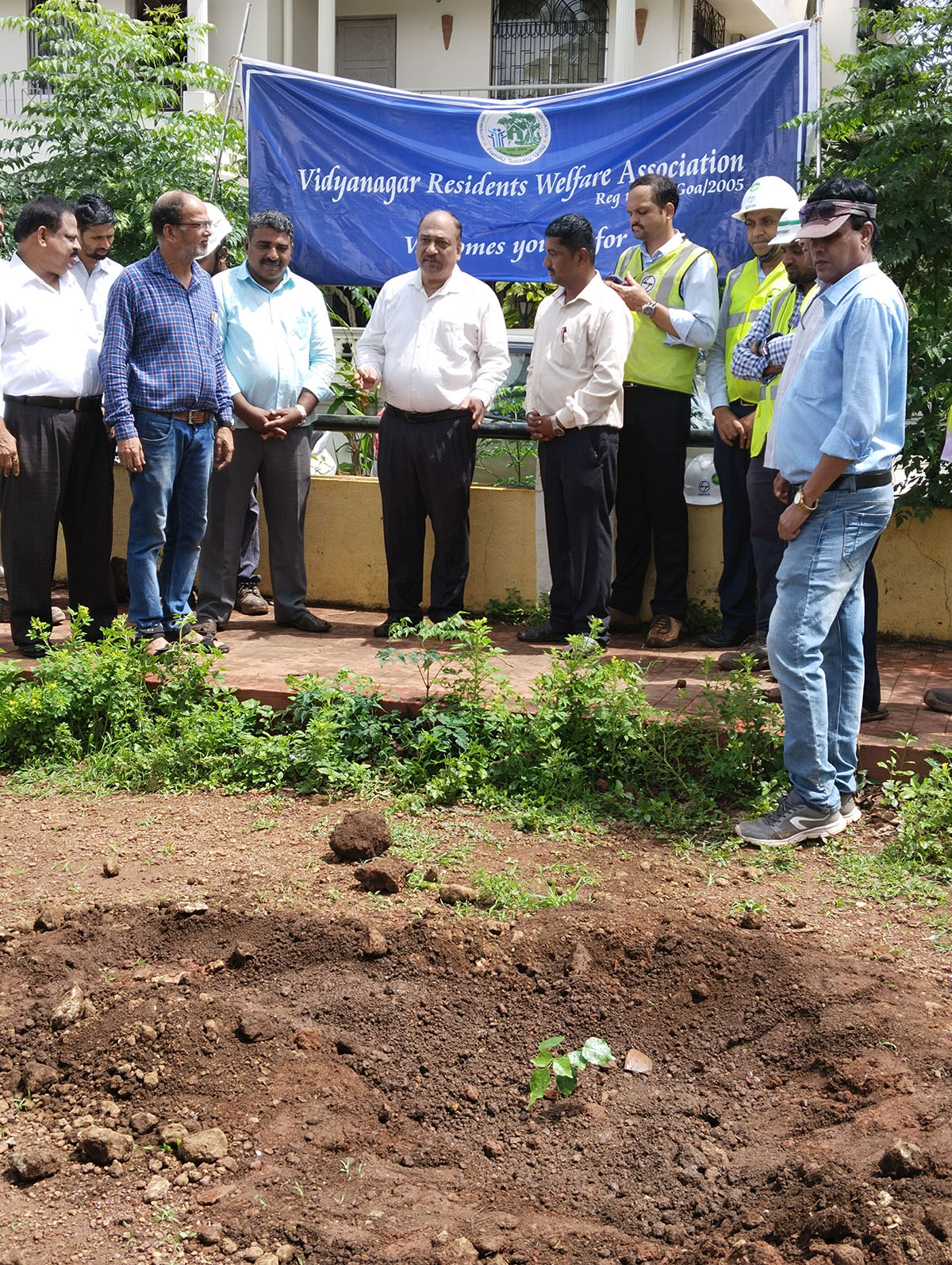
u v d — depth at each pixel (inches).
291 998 139.9
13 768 220.1
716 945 148.6
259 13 613.0
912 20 277.4
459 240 259.4
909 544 267.4
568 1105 124.1
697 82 284.8
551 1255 105.0
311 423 285.9
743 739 199.5
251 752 208.4
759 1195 110.3
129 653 227.8
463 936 151.3
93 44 431.2
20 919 159.2
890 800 184.1
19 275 244.7
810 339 174.4
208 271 287.0
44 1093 126.2
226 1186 112.6
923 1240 99.0
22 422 246.5
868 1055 125.8
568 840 184.9
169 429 240.1
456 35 653.9
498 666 245.4
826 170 278.8
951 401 247.1
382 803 198.2
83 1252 105.6
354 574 304.2
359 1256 103.6
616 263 294.8
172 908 157.9
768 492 233.1
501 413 327.0
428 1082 128.3
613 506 271.1
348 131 308.5
